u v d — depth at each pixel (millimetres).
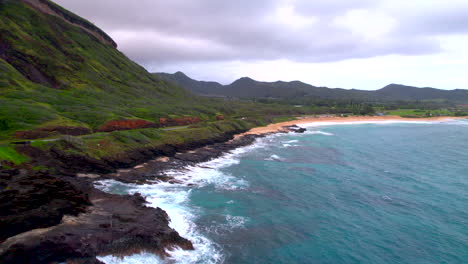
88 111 80438
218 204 42594
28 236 25312
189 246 30469
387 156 76812
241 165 64938
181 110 120188
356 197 47000
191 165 62438
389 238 34469
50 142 50688
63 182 32344
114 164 53656
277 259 29828
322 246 32469
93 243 26594
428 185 52906
